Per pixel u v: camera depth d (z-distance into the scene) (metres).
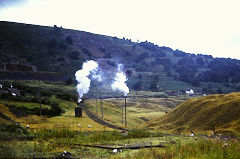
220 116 60.09
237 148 13.59
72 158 13.50
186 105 72.88
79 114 74.75
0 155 12.03
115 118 96.38
